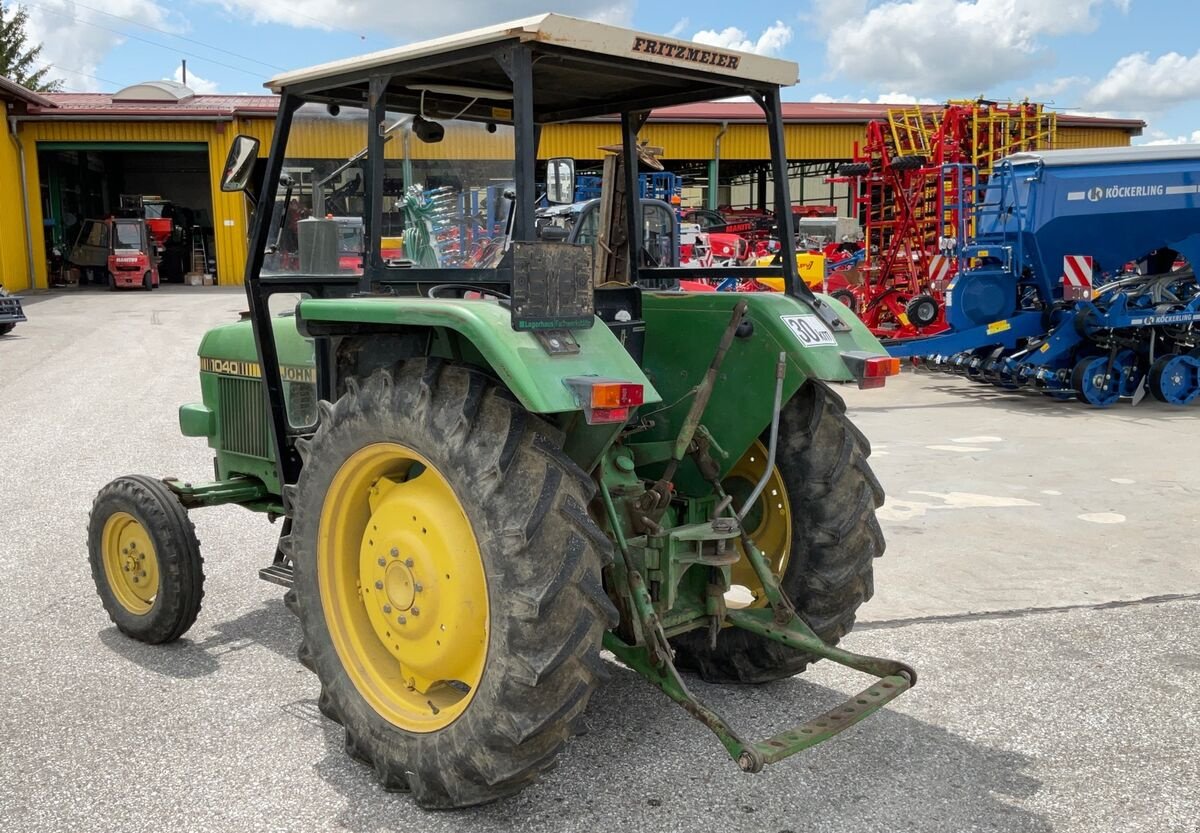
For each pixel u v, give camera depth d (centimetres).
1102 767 311
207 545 543
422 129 354
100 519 414
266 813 282
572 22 266
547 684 258
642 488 313
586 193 1523
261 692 364
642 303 344
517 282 247
